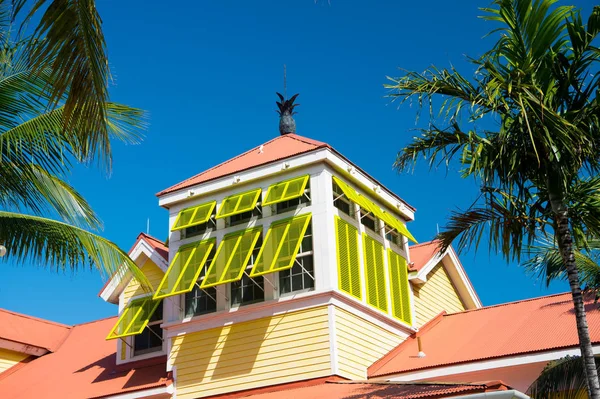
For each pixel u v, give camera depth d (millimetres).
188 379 22031
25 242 14062
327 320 20391
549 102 13734
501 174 14180
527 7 13883
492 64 13711
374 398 16703
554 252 17609
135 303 24734
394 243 24703
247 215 22844
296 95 27281
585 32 13812
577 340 18500
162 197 24297
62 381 25656
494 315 22859
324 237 21188
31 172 13805
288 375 20406
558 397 16844
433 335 23078
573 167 13922
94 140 10531
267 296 21500
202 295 22766
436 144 14883
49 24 9531
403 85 14391
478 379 19391
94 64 9766
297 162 22156
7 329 28422
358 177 23188
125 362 24812
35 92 13359
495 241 14852
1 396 25922
